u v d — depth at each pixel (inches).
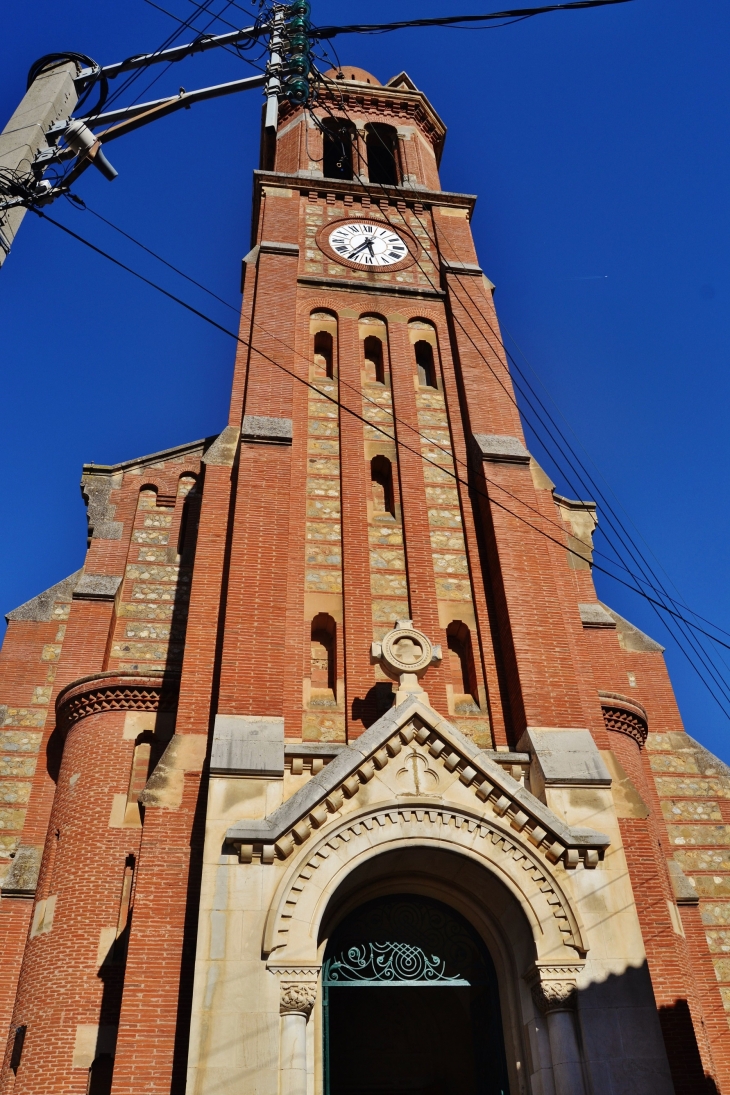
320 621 736.3
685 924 818.8
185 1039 525.0
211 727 653.9
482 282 1018.7
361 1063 834.8
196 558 744.3
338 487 819.4
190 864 586.2
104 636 866.1
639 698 1010.1
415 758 599.2
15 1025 660.1
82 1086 612.4
